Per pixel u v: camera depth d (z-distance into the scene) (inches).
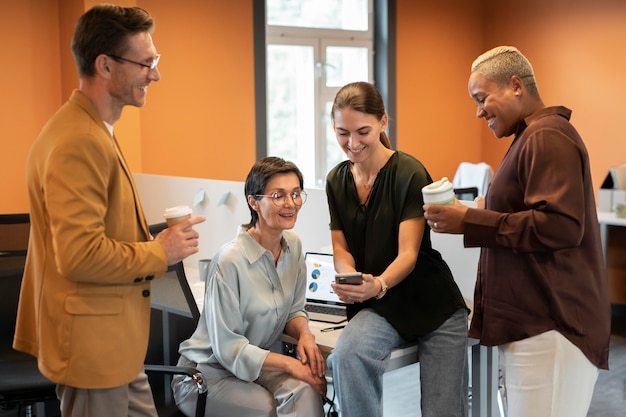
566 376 76.9
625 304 200.8
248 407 89.1
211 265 92.0
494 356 100.0
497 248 78.6
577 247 75.9
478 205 98.2
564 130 73.8
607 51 236.8
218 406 90.6
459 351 87.3
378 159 88.2
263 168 90.9
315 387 88.2
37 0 185.9
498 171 79.2
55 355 67.3
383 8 248.8
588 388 79.1
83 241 63.9
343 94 86.1
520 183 75.7
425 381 87.0
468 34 268.5
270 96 234.5
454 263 111.5
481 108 80.2
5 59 182.7
